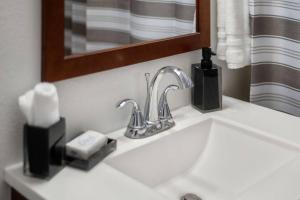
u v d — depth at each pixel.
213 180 1.08
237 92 1.45
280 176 0.87
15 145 0.85
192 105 1.25
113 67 0.97
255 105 1.29
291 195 0.79
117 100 1.03
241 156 1.10
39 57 0.84
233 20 1.20
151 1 1.04
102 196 0.75
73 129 0.94
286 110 1.34
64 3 0.83
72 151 0.85
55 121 0.78
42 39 0.82
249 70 1.47
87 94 0.95
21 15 0.79
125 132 1.04
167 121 1.08
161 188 1.04
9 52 0.79
